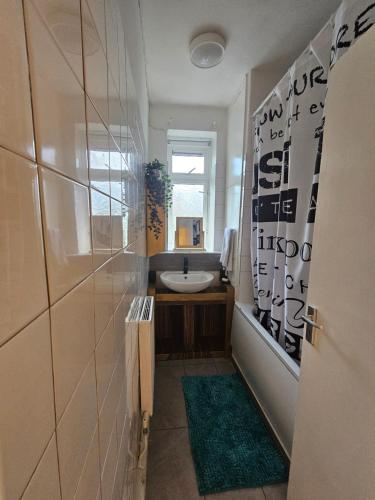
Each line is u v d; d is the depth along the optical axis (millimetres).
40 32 259
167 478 1199
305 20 1432
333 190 813
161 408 1643
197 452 1315
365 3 868
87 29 405
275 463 1259
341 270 770
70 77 339
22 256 229
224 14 1390
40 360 262
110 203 572
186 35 1546
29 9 237
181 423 1521
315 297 899
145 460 1166
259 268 1807
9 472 211
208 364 2150
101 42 487
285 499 1122
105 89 521
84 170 398
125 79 806
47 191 276
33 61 245
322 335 855
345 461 738
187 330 2316
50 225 283
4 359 205
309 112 1284
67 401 329
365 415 671
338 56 958
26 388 237
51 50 284
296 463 996
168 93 2207
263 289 1787
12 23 211
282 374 1330
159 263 2477
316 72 1231
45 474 272
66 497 326
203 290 2273
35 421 252
